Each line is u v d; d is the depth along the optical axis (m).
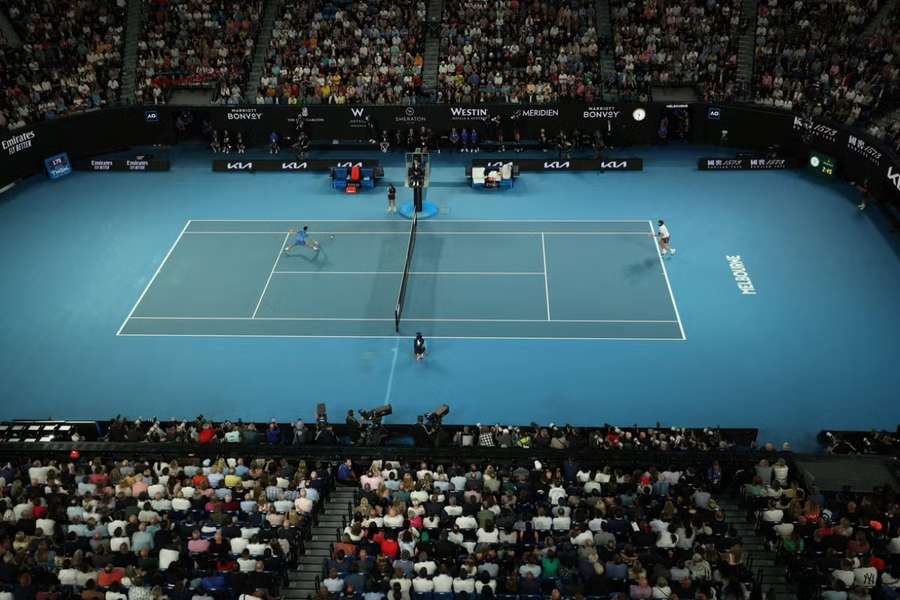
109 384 40.78
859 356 41.19
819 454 32.31
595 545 26.39
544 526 27.53
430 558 26.02
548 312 44.81
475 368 41.19
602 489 29.52
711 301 45.28
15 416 39.06
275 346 42.91
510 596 24.56
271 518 27.89
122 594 24.17
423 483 29.05
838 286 46.12
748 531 29.31
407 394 39.75
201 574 25.64
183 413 39.09
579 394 39.50
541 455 32.53
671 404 38.84
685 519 26.59
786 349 41.81
